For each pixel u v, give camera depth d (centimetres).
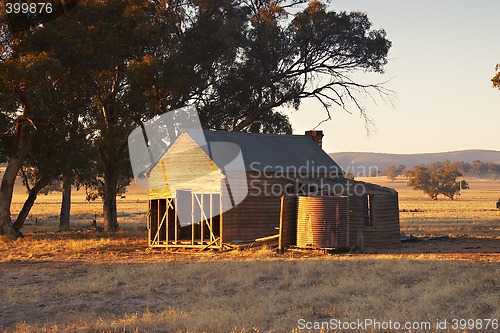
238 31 5141
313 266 2295
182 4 5291
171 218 3666
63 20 3822
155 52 4834
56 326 1403
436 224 5950
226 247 3144
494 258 2588
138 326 1398
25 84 3728
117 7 4172
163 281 2089
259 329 1320
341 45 5381
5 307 1698
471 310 1475
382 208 3381
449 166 17912
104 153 4825
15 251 3291
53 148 4497
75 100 4356
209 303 1652
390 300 1611
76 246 3450
